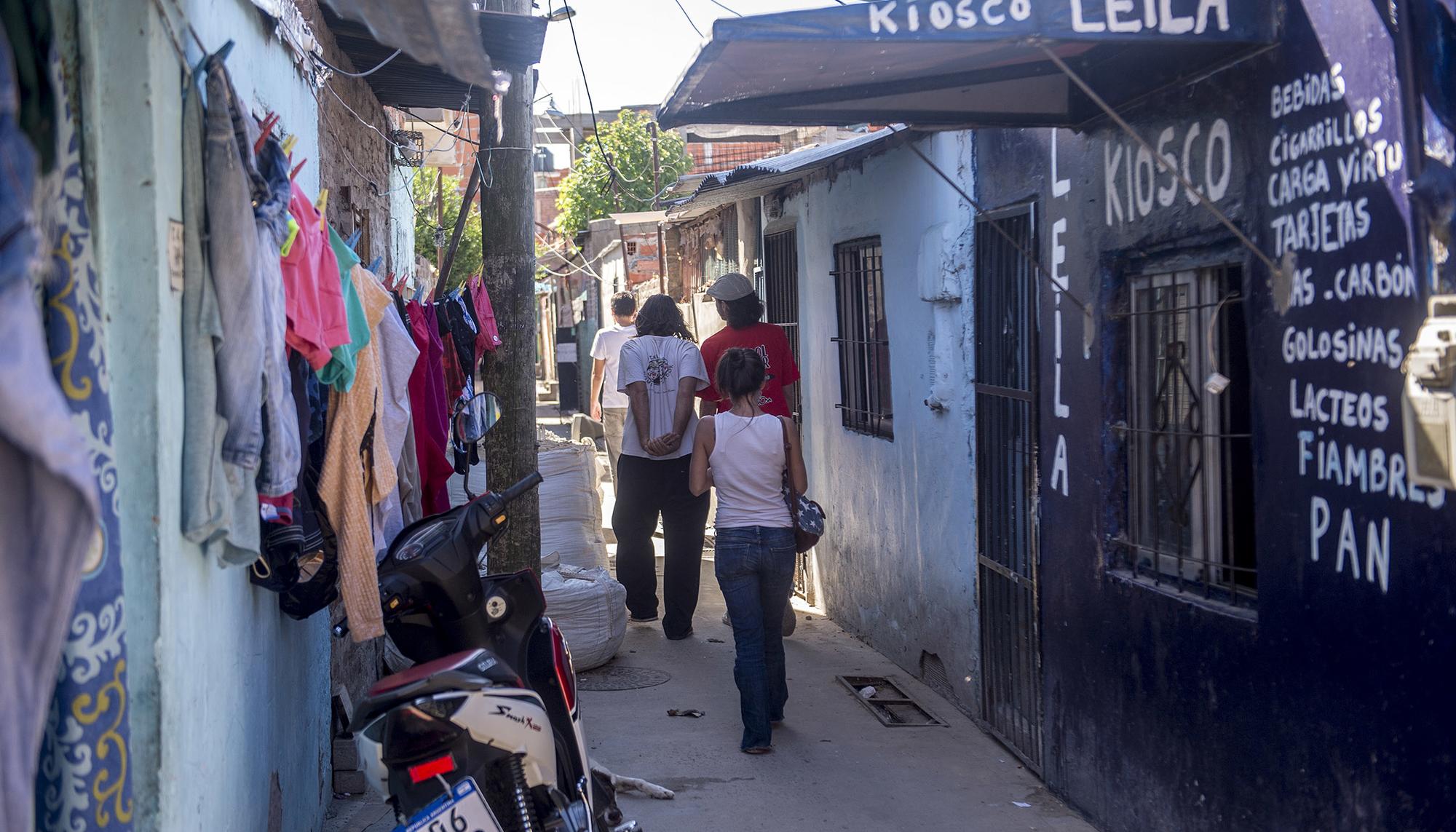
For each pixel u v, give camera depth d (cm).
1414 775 266
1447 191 248
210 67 260
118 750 219
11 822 172
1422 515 261
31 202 177
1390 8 266
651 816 475
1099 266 432
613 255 2183
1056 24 294
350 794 486
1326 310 296
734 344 744
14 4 202
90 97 228
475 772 300
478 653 320
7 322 164
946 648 625
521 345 634
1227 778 353
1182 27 307
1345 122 286
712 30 280
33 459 172
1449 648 253
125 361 233
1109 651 434
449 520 379
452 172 2566
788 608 775
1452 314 247
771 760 541
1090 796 456
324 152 560
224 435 257
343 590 348
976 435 573
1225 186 344
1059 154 466
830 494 834
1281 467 320
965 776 518
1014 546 538
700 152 2700
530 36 538
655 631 786
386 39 414
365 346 357
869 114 408
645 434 758
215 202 255
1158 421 413
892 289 687
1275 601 324
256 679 322
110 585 217
